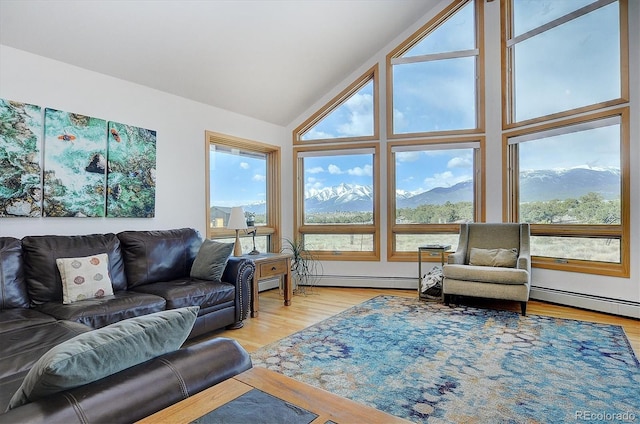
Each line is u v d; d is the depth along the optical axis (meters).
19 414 0.74
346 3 3.80
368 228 5.09
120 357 0.93
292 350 2.67
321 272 5.18
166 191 3.77
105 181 3.26
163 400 0.92
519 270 3.57
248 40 3.63
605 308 3.64
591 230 3.83
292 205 5.30
